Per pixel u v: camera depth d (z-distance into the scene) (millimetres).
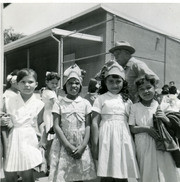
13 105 3070
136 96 3547
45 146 3383
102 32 11164
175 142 2994
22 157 2910
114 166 2900
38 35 11812
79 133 3080
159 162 2957
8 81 4258
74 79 3182
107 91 3389
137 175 2898
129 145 2984
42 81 14422
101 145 2996
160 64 12742
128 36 11672
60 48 9523
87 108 3205
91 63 11320
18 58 16328
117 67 3213
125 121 3117
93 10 11227
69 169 2971
